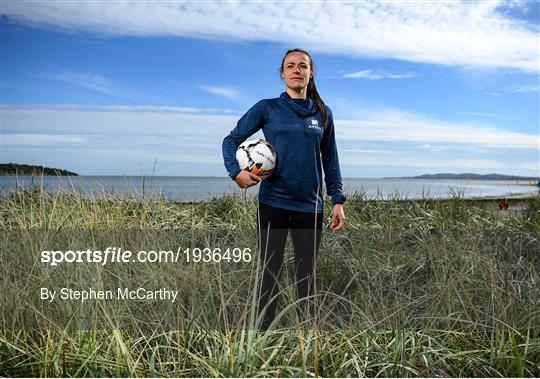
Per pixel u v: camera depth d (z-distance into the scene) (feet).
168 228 21.35
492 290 12.10
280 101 13.01
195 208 26.02
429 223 24.53
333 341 10.53
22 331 10.63
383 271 15.11
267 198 12.85
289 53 13.01
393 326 10.51
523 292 12.92
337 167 13.92
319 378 8.71
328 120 13.33
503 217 27.02
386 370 9.41
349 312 12.78
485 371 9.65
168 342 9.93
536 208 26.76
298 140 12.58
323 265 16.10
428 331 10.88
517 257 17.47
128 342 10.05
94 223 19.86
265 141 12.69
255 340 9.64
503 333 10.32
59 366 9.15
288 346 10.25
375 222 23.72
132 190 25.77
